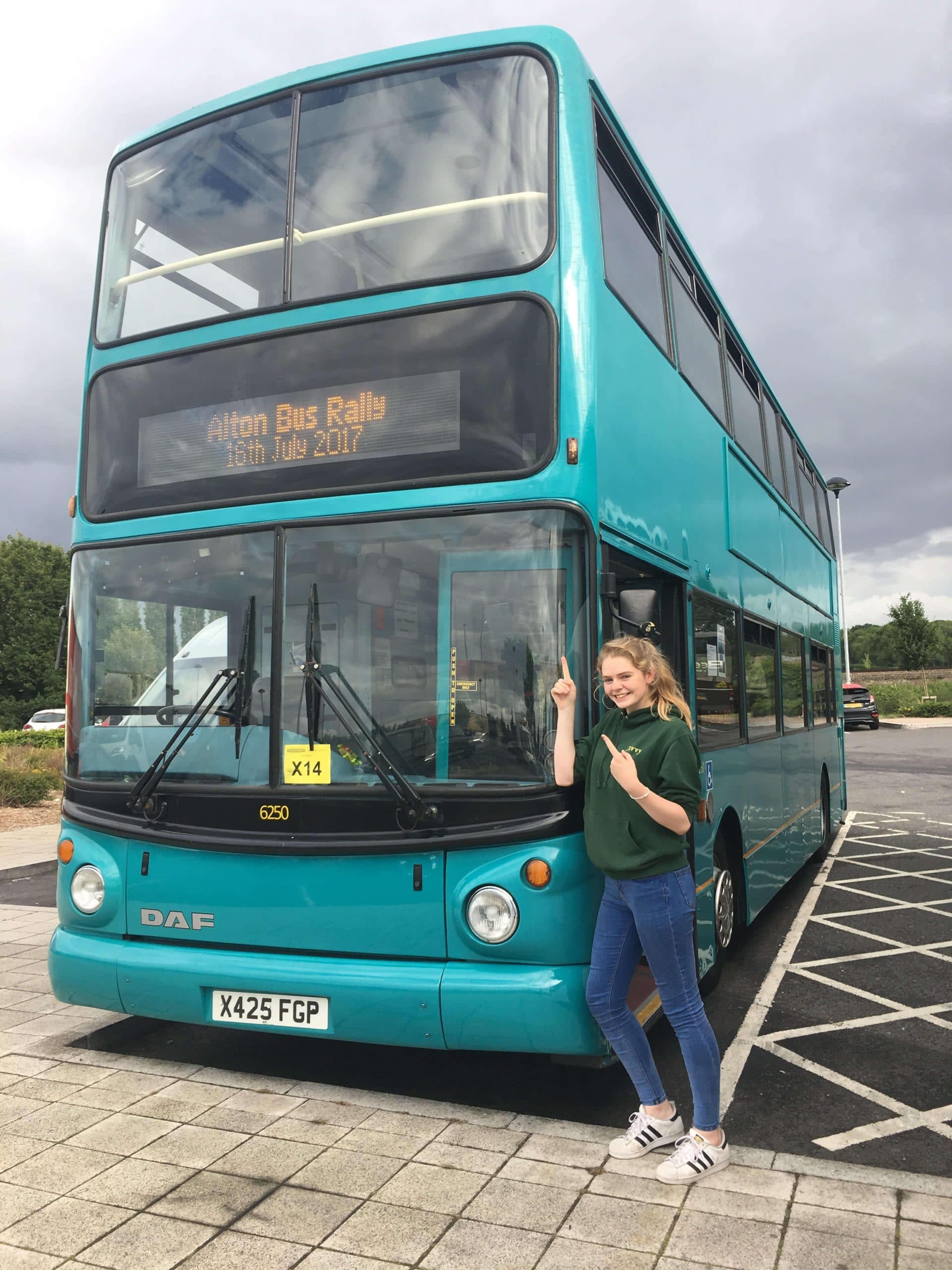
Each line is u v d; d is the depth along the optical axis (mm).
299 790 4445
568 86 4742
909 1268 3137
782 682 9078
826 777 12031
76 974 4805
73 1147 4094
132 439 5133
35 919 8703
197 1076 4898
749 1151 3953
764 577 8422
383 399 4605
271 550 4688
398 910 4273
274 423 4793
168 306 5230
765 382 9180
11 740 26234
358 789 4344
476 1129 4215
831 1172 3766
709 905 6137
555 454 4324
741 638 7301
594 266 4566
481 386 4469
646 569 5270
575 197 4570
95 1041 5469
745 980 6980
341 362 4703
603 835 3873
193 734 4695
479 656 4320
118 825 4773
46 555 59688
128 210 5508
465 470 4438
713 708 6355
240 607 4738
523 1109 4652
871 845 13508
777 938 8289
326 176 4984
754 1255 3229
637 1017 4422
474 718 4293
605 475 4531
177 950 4641
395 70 5016
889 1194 3600
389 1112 4422
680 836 3854
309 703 4480
